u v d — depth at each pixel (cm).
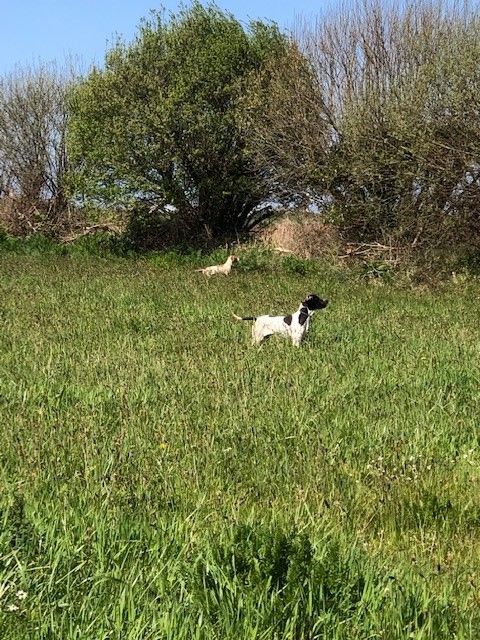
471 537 552
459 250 2359
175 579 438
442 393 891
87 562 454
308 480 634
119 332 1319
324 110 2573
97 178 2766
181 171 2788
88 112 2764
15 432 715
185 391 886
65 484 585
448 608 426
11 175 3259
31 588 424
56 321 1400
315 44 2611
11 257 2772
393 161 2320
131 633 377
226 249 2702
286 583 436
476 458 709
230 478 634
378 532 555
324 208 2603
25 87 3222
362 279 2302
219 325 1396
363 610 417
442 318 1598
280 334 1236
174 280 2142
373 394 897
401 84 2355
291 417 786
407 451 711
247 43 2827
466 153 2212
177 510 562
